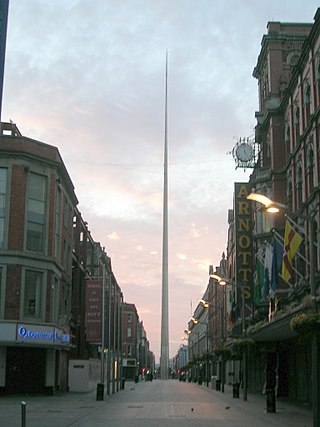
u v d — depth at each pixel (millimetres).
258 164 56094
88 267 69812
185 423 24578
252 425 23703
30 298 42250
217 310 101625
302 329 18734
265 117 50250
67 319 50125
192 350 170250
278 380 43906
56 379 48219
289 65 50719
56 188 45656
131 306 137375
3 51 13953
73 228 57406
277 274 34781
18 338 40062
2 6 14055
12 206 41938
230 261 82000
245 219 56188
